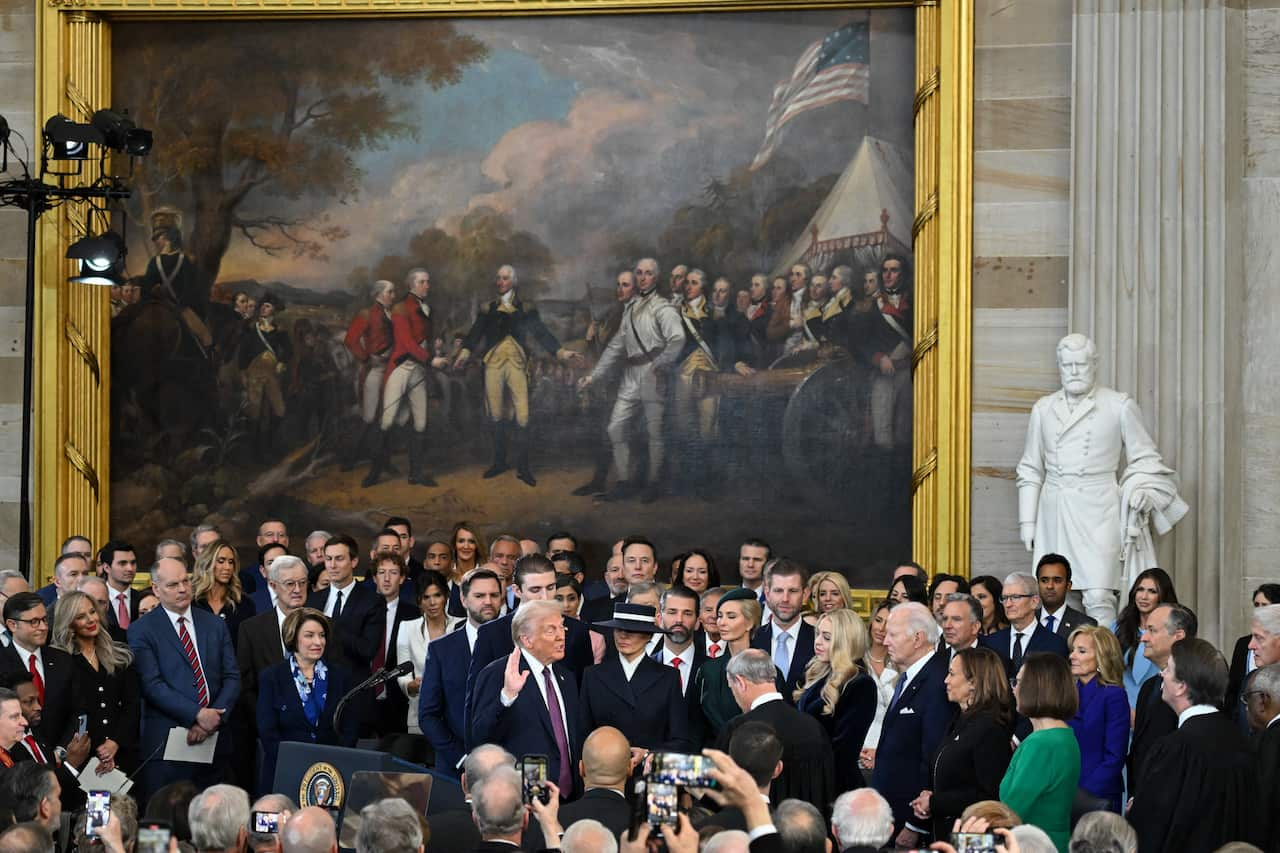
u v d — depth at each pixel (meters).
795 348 12.82
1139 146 12.10
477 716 7.62
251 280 13.27
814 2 12.77
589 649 8.62
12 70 13.30
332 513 13.16
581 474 12.98
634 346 12.98
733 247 12.91
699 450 12.88
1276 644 7.36
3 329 13.24
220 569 10.78
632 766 7.39
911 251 12.72
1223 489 11.87
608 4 12.93
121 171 13.31
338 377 13.21
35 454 13.08
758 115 12.92
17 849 4.85
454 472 13.09
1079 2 12.23
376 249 13.22
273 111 13.28
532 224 13.12
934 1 12.51
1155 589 9.58
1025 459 11.75
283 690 9.20
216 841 5.25
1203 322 11.98
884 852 5.21
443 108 13.23
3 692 7.05
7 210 13.26
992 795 6.77
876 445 12.70
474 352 13.12
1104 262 12.12
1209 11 12.09
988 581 10.09
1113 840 5.04
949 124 12.38
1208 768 6.34
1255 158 12.15
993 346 12.41
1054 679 6.48
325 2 13.15
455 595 11.22
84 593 8.95
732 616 7.97
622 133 13.06
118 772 8.78
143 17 13.32
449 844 6.00
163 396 13.30
